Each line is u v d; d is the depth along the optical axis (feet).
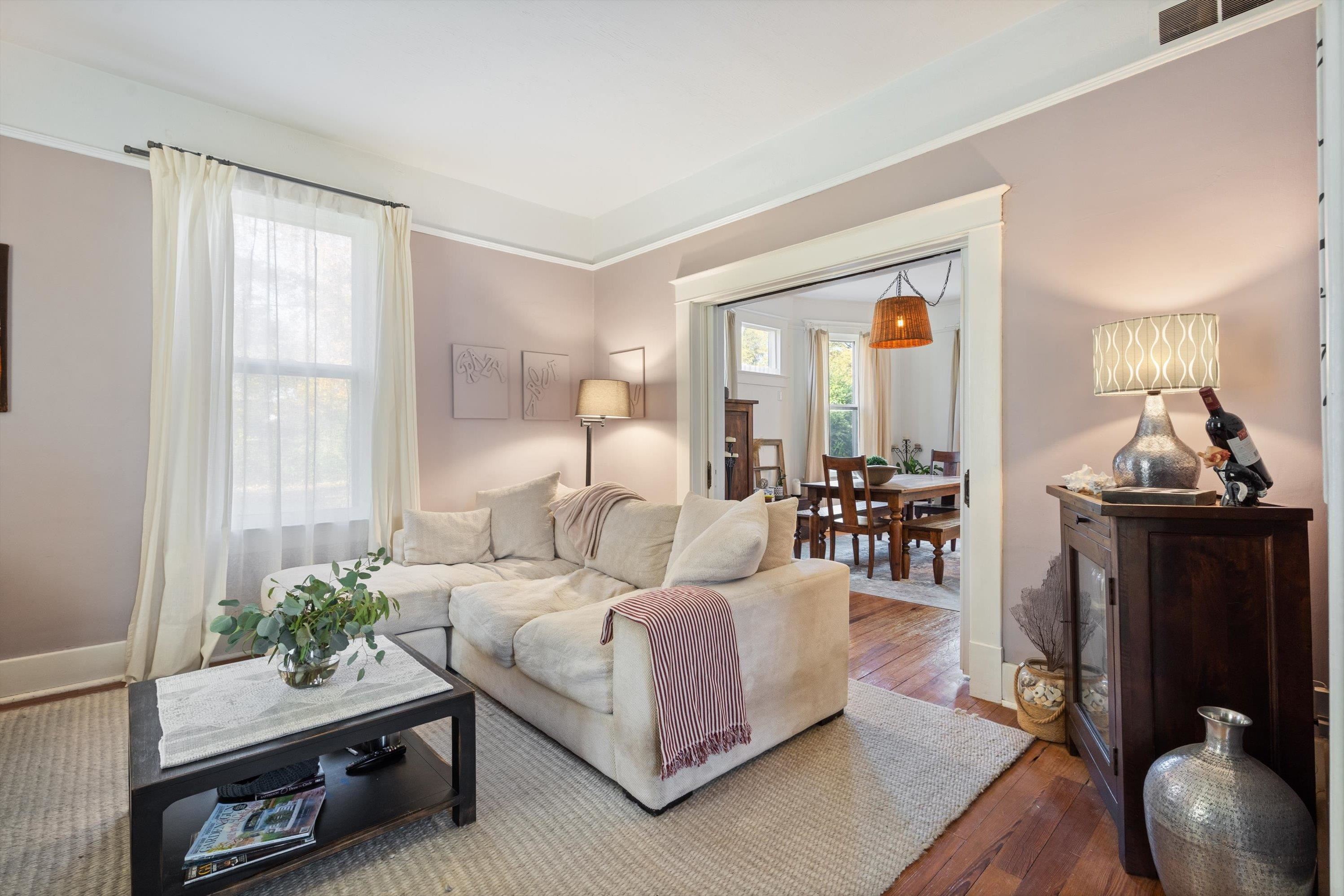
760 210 11.71
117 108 9.55
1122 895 5.07
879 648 11.01
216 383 10.05
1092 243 7.89
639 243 14.42
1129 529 5.33
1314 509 6.38
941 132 9.27
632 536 10.29
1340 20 2.83
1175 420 7.25
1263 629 5.07
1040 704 7.64
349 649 7.09
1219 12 6.97
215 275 10.05
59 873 5.28
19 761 7.16
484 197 13.71
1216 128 7.02
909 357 26.91
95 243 9.41
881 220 9.82
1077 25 7.99
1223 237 6.97
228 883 4.68
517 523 12.03
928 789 6.57
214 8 8.00
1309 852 4.32
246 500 10.39
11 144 8.84
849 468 16.15
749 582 7.41
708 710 6.30
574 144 11.72
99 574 9.47
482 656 8.89
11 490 8.87
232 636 5.87
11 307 8.85
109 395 9.53
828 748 7.47
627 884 5.19
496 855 5.57
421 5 7.94
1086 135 7.95
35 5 7.95
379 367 11.71
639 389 14.43
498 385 13.88
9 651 8.87
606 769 6.62
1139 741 5.31
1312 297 6.45
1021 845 5.72
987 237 8.75
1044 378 8.30
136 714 5.50
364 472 11.69
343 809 5.62
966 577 9.31
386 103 10.30
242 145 10.61
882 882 5.21
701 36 8.59
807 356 25.23
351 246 11.57
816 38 8.65
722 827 5.94
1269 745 5.05
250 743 5.03
